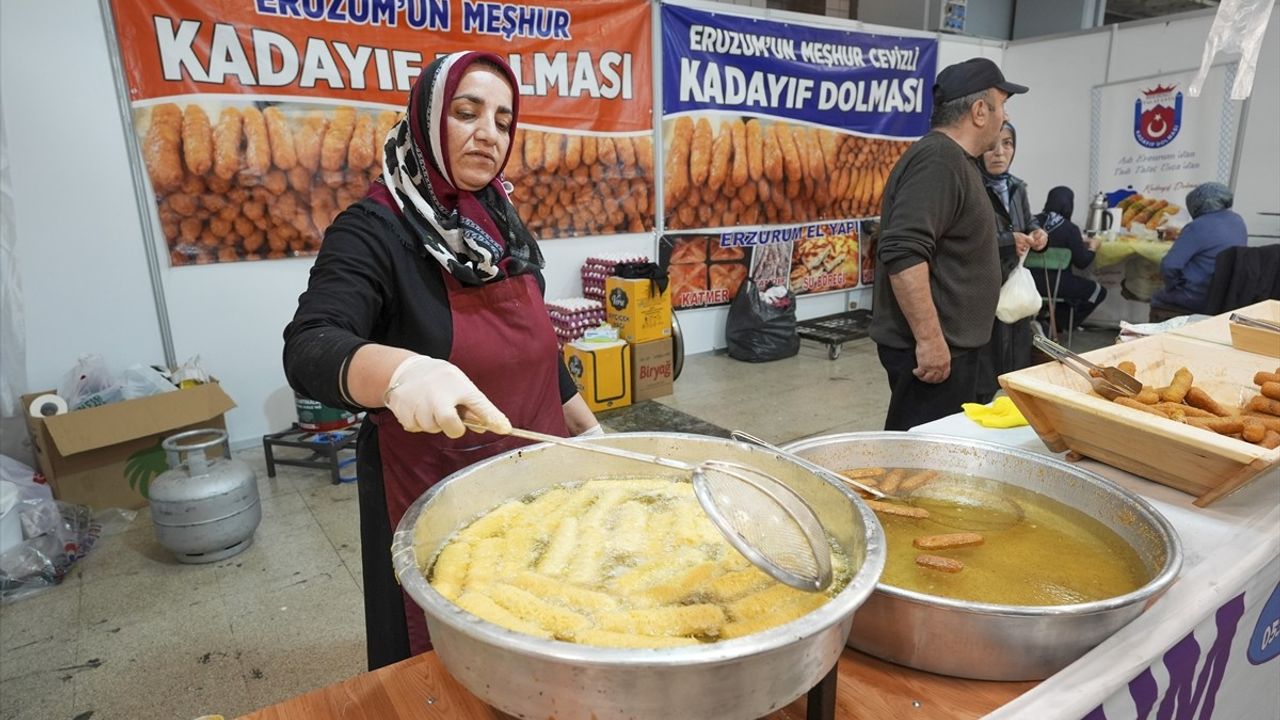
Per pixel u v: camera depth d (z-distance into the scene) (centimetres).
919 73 577
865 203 584
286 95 338
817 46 516
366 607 126
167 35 309
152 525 278
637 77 446
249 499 256
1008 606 72
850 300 605
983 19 645
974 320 202
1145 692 80
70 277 310
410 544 72
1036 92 591
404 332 114
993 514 108
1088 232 541
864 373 479
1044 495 113
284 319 361
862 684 78
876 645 81
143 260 324
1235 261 375
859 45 537
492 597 72
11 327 294
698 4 458
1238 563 98
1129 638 80
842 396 430
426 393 74
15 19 283
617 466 105
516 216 132
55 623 218
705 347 535
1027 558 95
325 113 347
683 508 95
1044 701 71
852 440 123
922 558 92
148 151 315
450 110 111
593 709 54
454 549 82
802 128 528
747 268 533
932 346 196
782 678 56
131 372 302
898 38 556
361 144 359
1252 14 150
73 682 191
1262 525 110
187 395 294
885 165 584
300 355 89
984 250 199
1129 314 561
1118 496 102
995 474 119
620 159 453
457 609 59
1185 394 136
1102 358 150
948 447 122
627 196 462
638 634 67
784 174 529
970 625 74
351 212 111
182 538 243
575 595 74
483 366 118
